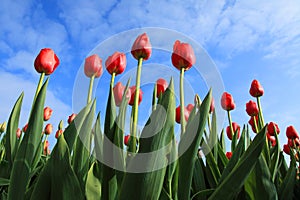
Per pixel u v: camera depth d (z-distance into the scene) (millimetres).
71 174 463
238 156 699
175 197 589
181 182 535
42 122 554
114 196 523
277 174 922
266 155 866
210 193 735
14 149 676
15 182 514
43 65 647
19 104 709
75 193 463
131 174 427
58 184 460
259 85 976
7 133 685
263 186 645
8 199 516
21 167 517
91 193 558
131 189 423
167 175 571
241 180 501
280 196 806
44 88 553
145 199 424
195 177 824
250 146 531
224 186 502
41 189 470
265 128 508
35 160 739
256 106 1025
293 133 1310
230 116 980
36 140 538
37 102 543
